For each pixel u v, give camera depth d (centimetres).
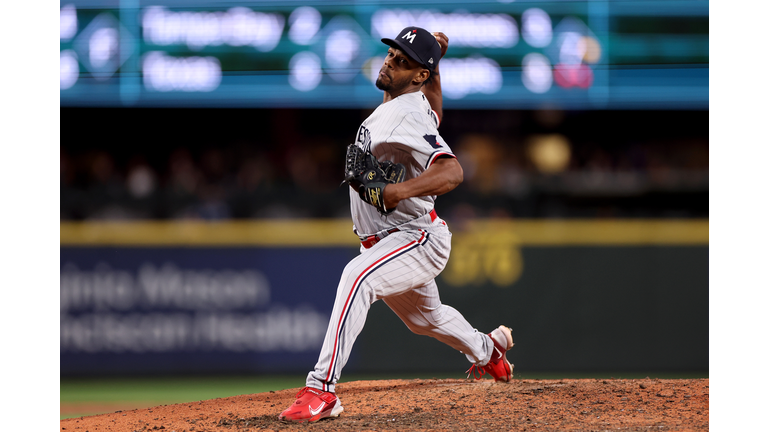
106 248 2722
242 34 3475
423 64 1197
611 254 2769
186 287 2744
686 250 2753
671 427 1071
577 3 3456
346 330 1141
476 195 3375
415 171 1177
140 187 3588
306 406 1139
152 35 3453
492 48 3472
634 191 3475
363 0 3459
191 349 2725
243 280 2766
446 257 1235
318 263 2784
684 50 3453
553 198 3428
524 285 2770
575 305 2759
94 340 2694
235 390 2598
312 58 3491
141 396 2517
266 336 2753
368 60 3484
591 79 3478
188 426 1172
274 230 2781
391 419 1152
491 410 1202
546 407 1216
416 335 2728
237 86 3488
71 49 3416
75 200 3138
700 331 2725
